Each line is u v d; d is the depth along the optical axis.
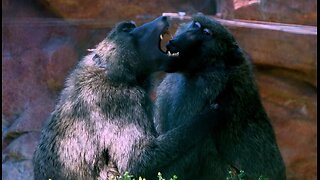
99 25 18.53
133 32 12.30
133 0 18.28
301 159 17.86
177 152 11.61
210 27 12.56
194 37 12.47
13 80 18.91
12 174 18.47
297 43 17.22
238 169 12.45
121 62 12.04
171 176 11.73
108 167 11.66
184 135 11.71
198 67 12.47
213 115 12.05
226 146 12.40
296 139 17.80
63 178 11.75
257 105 12.68
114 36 12.27
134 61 12.15
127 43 12.18
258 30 17.23
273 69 17.66
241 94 12.45
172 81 12.88
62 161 11.77
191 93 12.44
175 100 12.66
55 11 18.75
